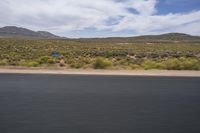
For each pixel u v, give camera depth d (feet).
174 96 56.85
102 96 56.08
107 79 86.53
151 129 34.04
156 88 67.92
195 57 194.90
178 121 37.68
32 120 37.47
